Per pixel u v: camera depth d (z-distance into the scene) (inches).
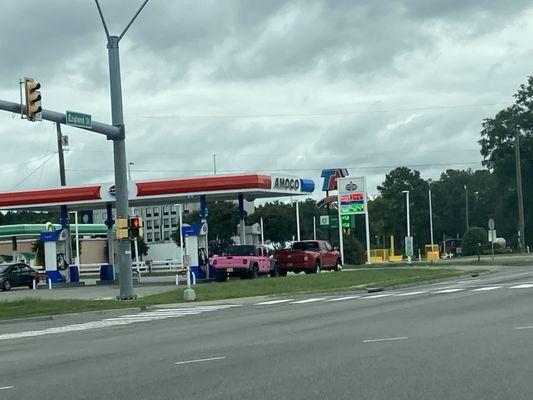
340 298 1093.1
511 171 3508.9
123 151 1181.7
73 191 1820.9
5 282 1705.2
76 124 1057.5
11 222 5029.5
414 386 368.2
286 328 672.4
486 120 3580.2
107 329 797.9
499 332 553.9
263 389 377.4
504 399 335.3
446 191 5226.4
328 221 2391.7
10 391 409.1
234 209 2903.5
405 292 1135.0
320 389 370.3
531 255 2672.2
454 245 3720.5
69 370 477.7
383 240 4958.2
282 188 1765.5
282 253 1720.0
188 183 1694.1
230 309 992.2
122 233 1163.9
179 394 374.9
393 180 4955.7
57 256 1850.4
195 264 1626.5
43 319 957.8
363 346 513.7
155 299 1149.7
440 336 546.3
